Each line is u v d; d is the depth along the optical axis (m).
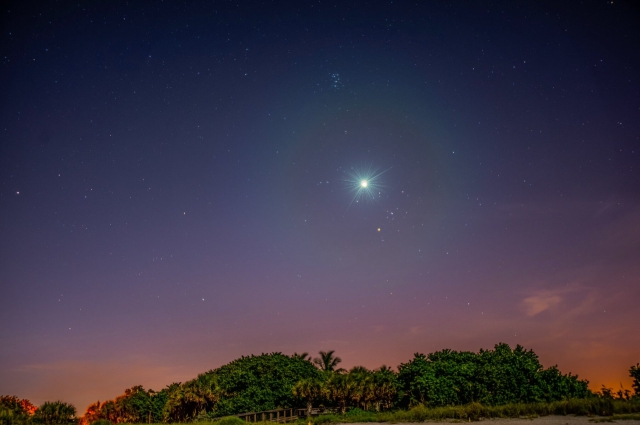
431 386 31.61
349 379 40.91
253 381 42.66
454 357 35.75
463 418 25.11
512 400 29.00
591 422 19.80
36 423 28.00
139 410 41.28
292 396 41.38
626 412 21.61
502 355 33.44
